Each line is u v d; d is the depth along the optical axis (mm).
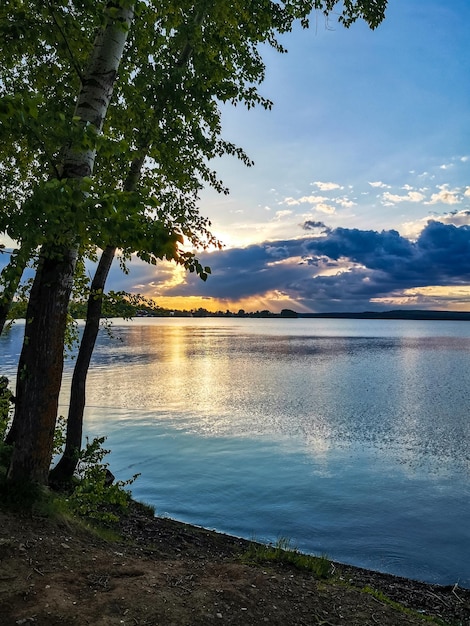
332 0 9227
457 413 28953
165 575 4906
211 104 10328
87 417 26750
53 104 6641
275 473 17359
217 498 14812
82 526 6410
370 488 15891
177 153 10086
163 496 14883
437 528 12828
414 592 8516
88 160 5418
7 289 3312
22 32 4715
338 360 66750
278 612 4457
